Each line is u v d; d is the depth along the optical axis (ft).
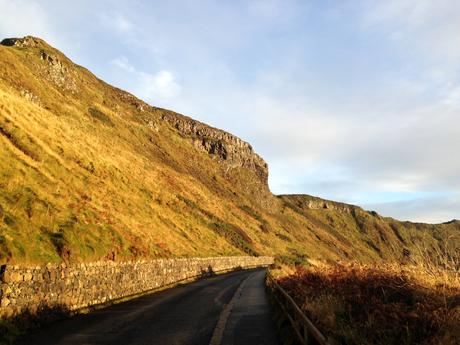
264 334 35.12
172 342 31.76
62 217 61.11
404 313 25.73
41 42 340.39
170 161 311.27
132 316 44.93
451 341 20.33
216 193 345.10
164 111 502.79
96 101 307.17
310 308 33.14
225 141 545.85
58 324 39.11
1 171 63.87
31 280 38.78
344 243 598.34
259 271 158.81
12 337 32.01
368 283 35.81
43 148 98.63
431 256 30.17
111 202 105.60
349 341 22.82
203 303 57.98
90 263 52.60
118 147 220.64
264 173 592.60
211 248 162.61
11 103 113.70
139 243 83.05
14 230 45.09
